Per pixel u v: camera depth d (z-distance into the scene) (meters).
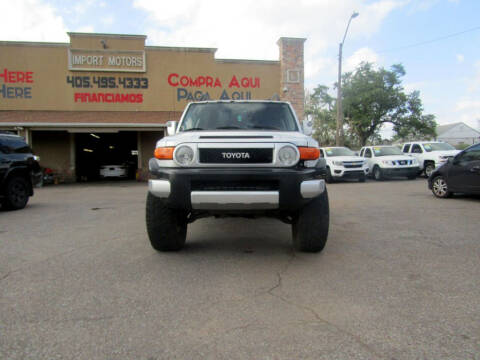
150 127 16.73
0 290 3.21
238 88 18.17
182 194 3.70
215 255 4.30
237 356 2.17
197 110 5.16
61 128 16.28
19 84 17.03
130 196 11.50
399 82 37.47
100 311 2.79
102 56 17.36
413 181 15.48
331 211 7.48
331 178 15.32
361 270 3.71
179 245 4.39
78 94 17.38
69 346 2.29
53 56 17.17
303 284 3.33
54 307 2.86
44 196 11.60
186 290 3.21
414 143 17.98
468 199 8.97
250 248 4.62
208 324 2.57
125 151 23.44
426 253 4.29
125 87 17.62
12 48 16.95
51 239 5.18
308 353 2.20
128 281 3.44
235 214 4.34
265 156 3.69
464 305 2.85
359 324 2.55
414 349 2.22
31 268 3.84
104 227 6.09
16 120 16.12
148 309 2.82
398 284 3.30
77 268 3.83
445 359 2.12
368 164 17.20
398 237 5.10
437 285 3.27
